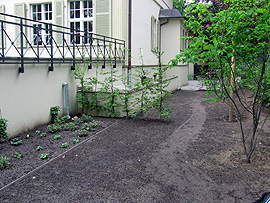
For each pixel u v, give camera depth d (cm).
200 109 971
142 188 375
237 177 411
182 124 738
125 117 805
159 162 468
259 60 488
